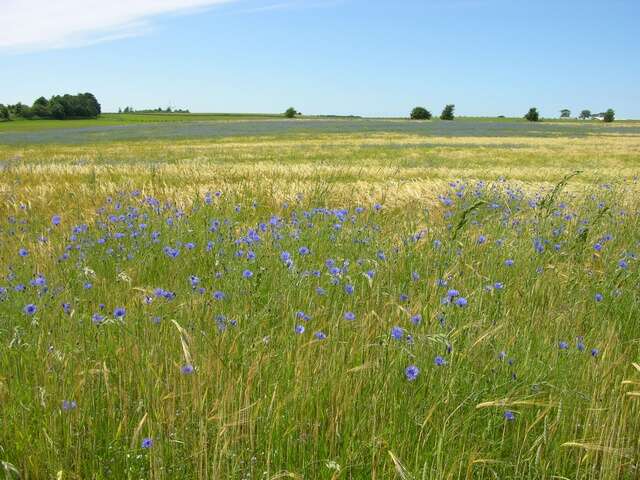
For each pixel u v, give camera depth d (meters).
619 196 11.70
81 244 6.42
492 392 3.22
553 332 4.27
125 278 4.98
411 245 6.22
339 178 17.06
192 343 3.41
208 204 9.51
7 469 2.44
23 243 6.82
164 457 2.74
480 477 2.69
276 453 2.77
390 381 3.20
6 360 3.41
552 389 3.31
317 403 2.99
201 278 5.47
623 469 2.80
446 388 3.15
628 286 5.34
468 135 61.66
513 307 4.70
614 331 4.25
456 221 7.40
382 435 2.82
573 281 5.54
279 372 3.35
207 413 2.89
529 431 3.04
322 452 2.81
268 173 17.69
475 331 3.92
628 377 3.59
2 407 2.96
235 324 3.83
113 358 3.57
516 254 6.32
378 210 8.84
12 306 4.39
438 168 22.38
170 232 7.09
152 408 3.00
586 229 6.41
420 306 4.14
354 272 5.34
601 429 2.94
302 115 177.38
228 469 2.59
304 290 4.68
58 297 4.63
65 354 3.46
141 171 17.00
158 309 4.29
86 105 153.75
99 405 3.07
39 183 14.27
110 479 2.68
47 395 3.00
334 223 7.62
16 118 140.88
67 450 2.62
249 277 4.57
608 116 129.75
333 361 3.35
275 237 6.46
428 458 2.70
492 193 11.38
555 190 7.64
